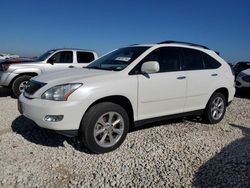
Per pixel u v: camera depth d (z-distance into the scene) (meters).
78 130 4.18
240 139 5.21
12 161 3.91
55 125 4.00
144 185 3.41
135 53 5.07
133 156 4.25
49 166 3.82
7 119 6.04
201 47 6.16
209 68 6.01
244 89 11.22
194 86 5.57
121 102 4.63
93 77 4.33
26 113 4.34
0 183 3.33
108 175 3.63
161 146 4.67
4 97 9.25
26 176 3.51
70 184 3.38
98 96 4.19
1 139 4.78
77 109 4.04
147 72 4.66
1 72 9.18
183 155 4.33
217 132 5.60
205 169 3.87
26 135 5.00
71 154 4.25
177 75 5.27
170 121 6.29
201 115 6.11
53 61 9.84
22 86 9.20
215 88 6.01
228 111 7.82
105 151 4.33
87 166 3.87
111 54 5.65
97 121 4.20
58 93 4.06
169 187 3.38
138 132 5.38
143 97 4.76
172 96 5.20
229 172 3.78
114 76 4.48
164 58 5.23
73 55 10.29
